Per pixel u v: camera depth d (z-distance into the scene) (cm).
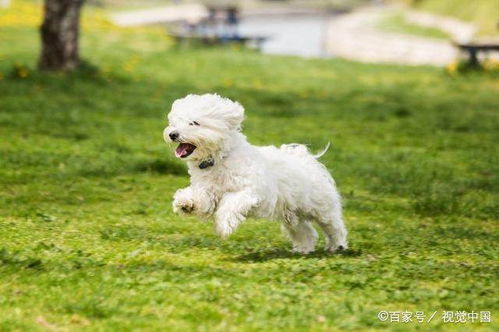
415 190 1536
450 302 814
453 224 1320
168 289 811
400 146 2014
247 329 712
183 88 2761
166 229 1167
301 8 11881
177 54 3644
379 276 891
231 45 4153
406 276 908
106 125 2048
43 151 1703
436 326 741
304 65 3631
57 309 755
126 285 820
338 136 2095
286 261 943
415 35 6066
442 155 1911
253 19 8825
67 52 2859
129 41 3941
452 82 3347
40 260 895
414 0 9150
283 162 984
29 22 4244
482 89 3175
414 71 3678
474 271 945
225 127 928
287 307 766
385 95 2911
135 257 952
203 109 921
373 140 2066
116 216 1258
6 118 2027
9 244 1012
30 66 2920
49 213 1255
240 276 865
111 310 749
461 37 5509
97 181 1500
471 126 2300
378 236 1181
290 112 2406
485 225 1323
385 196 1514
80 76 2781
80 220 1218
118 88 2666
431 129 2248
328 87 3045
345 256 1009
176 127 919
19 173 1505
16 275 855
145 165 1616
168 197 1416
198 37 4150
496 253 1065
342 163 1766
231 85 2903
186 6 9988
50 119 2067
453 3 7019
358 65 3784
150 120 2164
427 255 1047
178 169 1616
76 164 1598
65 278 844
